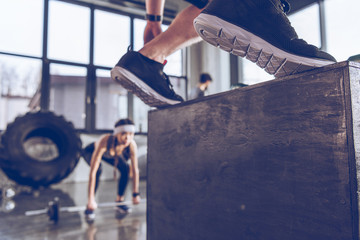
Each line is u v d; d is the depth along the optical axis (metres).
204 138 0.66
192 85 5.70
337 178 0.39
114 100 7.50
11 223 1.92
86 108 4.62
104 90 7.48
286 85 0.47
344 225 0.38
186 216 0.71
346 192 0.38
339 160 0.39
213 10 0.50
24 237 1.60
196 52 5.80
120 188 2.37
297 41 0.49
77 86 7.91
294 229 0.45
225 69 5.25
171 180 0.78
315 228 0.42
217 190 0.62
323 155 0.41
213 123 0.63
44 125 3.14
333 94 0.40
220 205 0.60
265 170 0.50
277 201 0.48
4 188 3.03
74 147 3.20
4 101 7.70
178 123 0.76
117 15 4.96
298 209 0.44
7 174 2.88
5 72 5.56
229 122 0.59
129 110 5.24
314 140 0.42
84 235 1.63
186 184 0.72
